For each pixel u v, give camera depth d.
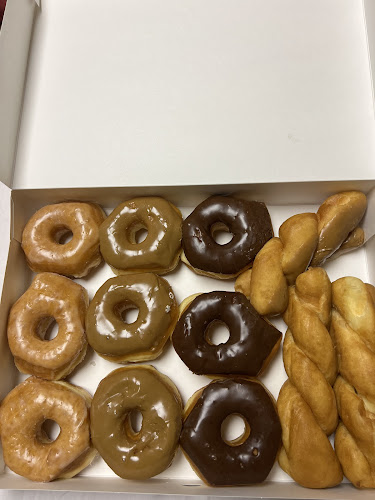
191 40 0.47
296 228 0.43
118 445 0.39
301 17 0.47
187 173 0.44
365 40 0.46
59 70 0.48
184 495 0.40
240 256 0.44
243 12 0.48
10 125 0.45
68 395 0.42
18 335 0.43
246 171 0.43
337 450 0.39
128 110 0.46
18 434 0.41
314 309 0.41
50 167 0.45
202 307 0.42
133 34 0.48
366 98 0.45
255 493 0.37
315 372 0.39
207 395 0.40
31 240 0.46
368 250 0.46
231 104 0.45
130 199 0.47
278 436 0.39
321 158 0.43
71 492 0.43
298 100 0.45
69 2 0.50
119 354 0.42
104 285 0.44
